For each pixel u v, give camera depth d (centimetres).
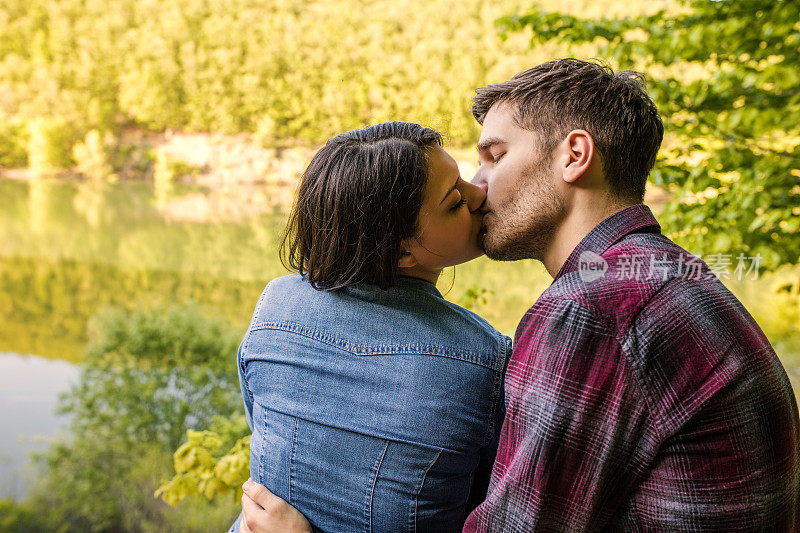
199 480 166
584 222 66
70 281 2034
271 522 70
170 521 910
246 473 160
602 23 252
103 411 973
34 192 2397
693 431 53
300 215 77
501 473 60
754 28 215
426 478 68
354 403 69
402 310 73
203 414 948
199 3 2109
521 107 69
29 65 2350
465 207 74
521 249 71
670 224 226
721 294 58
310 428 70
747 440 53
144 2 2270
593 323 55
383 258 72
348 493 69
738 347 55
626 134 65
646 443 54
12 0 2331
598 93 66
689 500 52
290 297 78
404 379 69
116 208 2262
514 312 461
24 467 1152
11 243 2206
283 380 73
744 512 52
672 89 230
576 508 55
